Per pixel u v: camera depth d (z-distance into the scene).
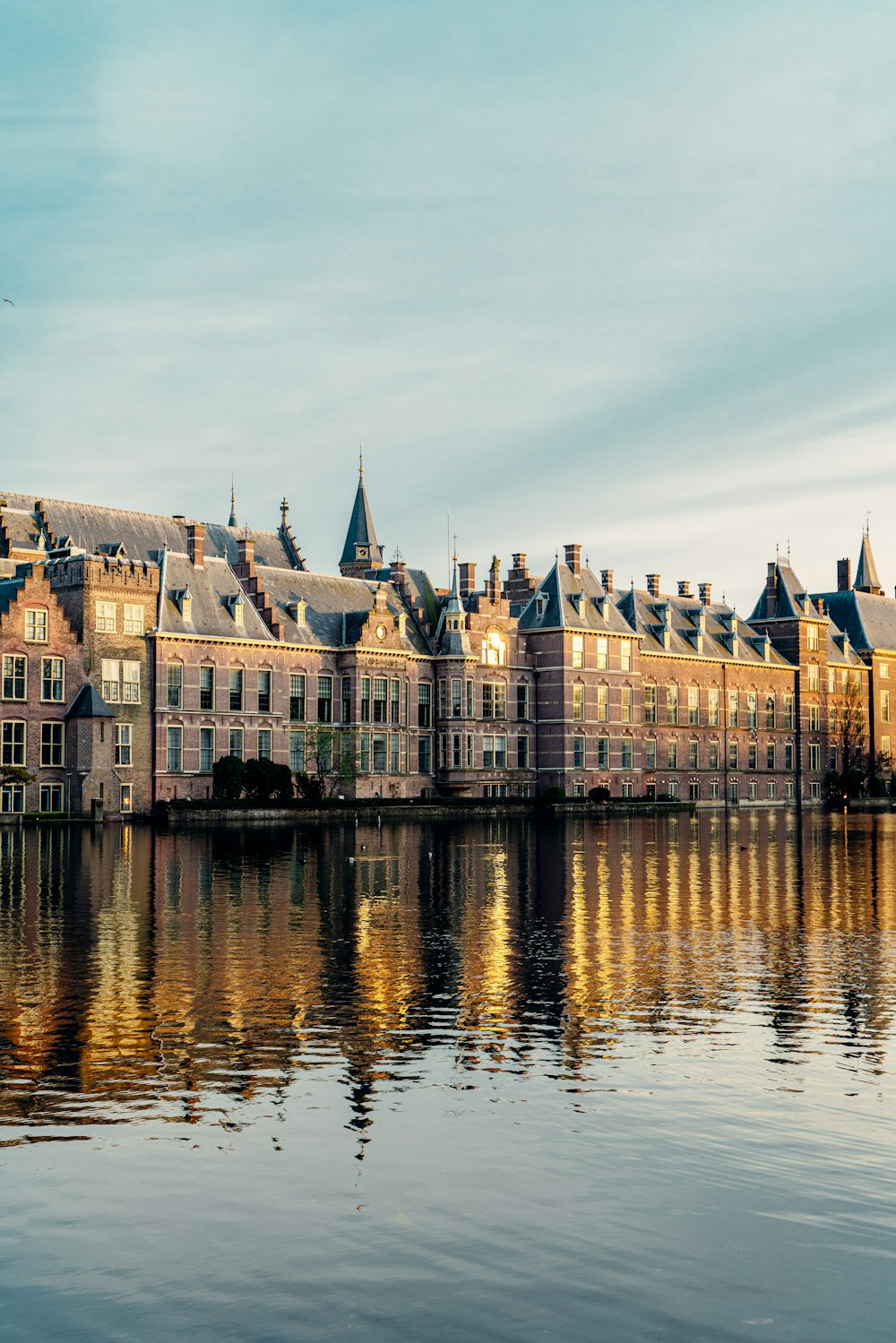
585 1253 17.34
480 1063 25.20
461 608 131.25
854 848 77.44
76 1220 18.33
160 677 106.00
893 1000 30.44
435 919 42.81
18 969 33.47
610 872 59.94
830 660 173.25
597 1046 26.45
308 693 119.25
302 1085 23.81
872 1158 20.38
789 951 36.91
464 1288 16.50
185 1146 20.89
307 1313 15.96
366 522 165.50
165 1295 16.38
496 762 133.75
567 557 144.50
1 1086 23.72
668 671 149.88
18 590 96.94
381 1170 19.95
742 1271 16.88
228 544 133.75
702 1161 20.23
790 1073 24.55
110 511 121.31
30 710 97.56
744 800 158.88
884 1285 16.56
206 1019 28.34
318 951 36.47
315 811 106.56
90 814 98.69
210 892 49.91
